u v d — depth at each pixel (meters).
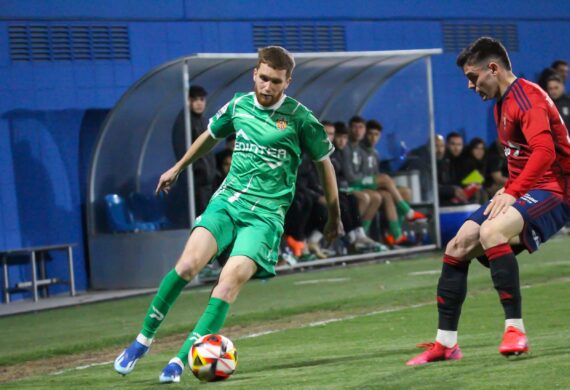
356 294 28.84
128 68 38.75
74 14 37.69
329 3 44.19
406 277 32.62
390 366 15.45
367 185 39.28
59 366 20.19
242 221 15.80
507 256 14.80
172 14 39.81
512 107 14.97
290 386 14.00
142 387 14.91
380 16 45.66
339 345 19.45
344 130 38.59
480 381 13.23
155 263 35.16
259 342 20.95
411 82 40.47
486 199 43.25
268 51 15.61
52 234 36.62
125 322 26.56
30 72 36.69
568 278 29.33
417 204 40.81
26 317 29.86
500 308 23.69
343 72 40.00
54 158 36.94
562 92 43.19
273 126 15.80
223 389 14.09
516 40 50.44
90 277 36.81
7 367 20.66
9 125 36.12
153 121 34.84
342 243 38.47
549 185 15.25
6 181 35.78
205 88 36.72
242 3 41.66
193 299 30.61
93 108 37.94
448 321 15.41
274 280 34.75
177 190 34.69
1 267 35.31
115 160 35.78
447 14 47.97
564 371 13.47
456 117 47.97
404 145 40.97
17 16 36.53
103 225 36.28
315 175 37.50
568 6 52.22
